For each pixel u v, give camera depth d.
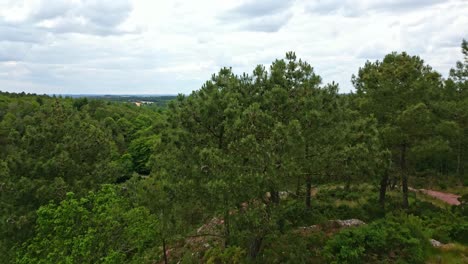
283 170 12.94
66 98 106.06
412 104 20.62
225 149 15.23
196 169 14.22
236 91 15.93
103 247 15.21
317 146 15.15
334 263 14.61
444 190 33.47
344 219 19.94
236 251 16.61
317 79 15.41
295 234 16.02
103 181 24.03
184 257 18.62
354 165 14.77
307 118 14.01
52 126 23.88
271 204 14.30
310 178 16.52
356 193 25.17
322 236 16.94
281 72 15.44
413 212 21.52
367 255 15.26
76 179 22.47
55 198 20.34
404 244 15.70
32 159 21.97
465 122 26.19
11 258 19.11
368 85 22.34
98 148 25.44
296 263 14.31
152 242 18.56
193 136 15.73
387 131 20.42
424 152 20.92
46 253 14.80
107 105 101.69
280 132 12.69
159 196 16.53
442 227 18.42
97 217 15.40
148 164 20.31
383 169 19.30
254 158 12.90
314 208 20.36
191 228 16.52
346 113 17.23
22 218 19.30
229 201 13.20
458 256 15.91
